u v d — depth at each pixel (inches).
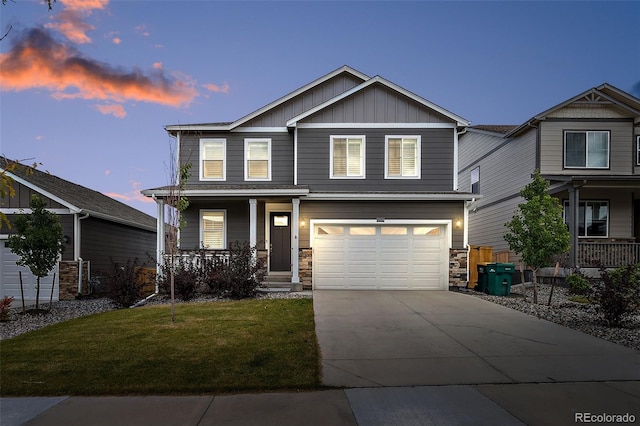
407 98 553.0
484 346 250.2
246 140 574.6
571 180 538.9
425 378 195.0
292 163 572.1
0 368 205.9
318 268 514.6
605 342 259.8
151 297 453.7
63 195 551.5
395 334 278.7
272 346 242.7
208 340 255.6
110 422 148.2
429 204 518.0
